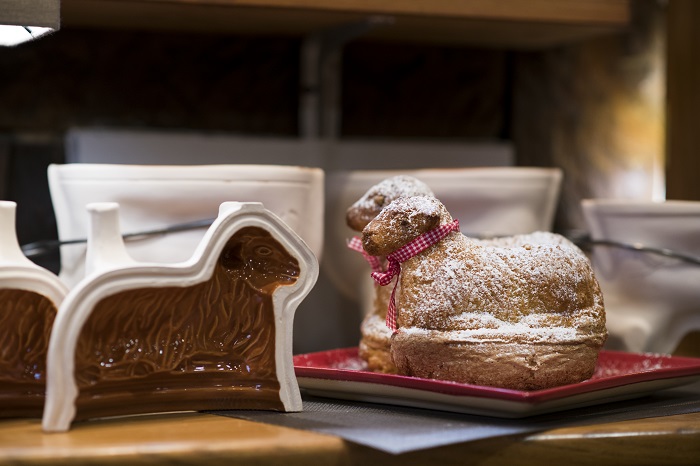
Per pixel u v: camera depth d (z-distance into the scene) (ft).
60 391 2.22
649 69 5.30
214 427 2.29
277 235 2.54
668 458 2.36
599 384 2.53
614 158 5.35
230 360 2.52
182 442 2.12
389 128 5.21
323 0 3.72
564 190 5.40
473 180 3.60
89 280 2.24
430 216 2.59
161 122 4.83
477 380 2.51
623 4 4.19
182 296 2.40
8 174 4.57
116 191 2.96
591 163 5.36
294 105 5.03
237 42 4.90
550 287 2.60
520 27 4.40
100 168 2.96
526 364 2.48
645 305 3.61
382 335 2.90
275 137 4.98
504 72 5.41
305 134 5.00
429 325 2.55
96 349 2.30
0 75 4.56
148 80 4.79
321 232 3.22
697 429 2.39
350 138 5.13
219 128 4.91
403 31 4.62
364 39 4.99
